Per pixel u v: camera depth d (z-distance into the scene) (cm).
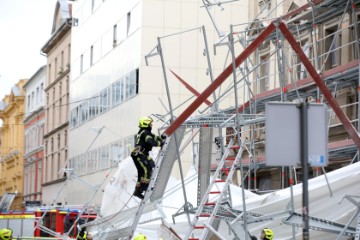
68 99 7356
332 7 2605
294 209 2091
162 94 4838
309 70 1744
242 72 2712
